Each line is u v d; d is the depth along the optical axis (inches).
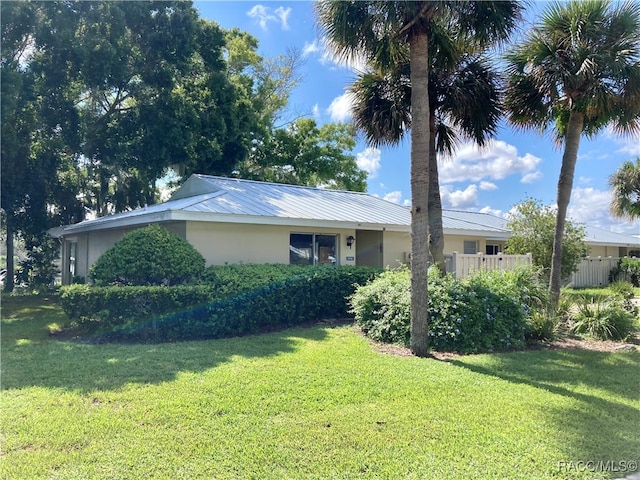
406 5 258.5
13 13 540.7
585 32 327.9
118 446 143.1
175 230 427.2
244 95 895.7
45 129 631.2
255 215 427.8
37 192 673.6
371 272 450.9
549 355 278.2
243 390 196.5
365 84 397.1
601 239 1015.6
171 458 135.3
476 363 255.6
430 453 139.8
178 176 951.0
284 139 1142.3
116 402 182.4
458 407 179.2
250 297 350.6
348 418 166.2
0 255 1150.3
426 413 172.1
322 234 511.5
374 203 662.5
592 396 196.4
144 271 339.6
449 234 643.5
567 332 349.4
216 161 836.6
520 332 309.3
